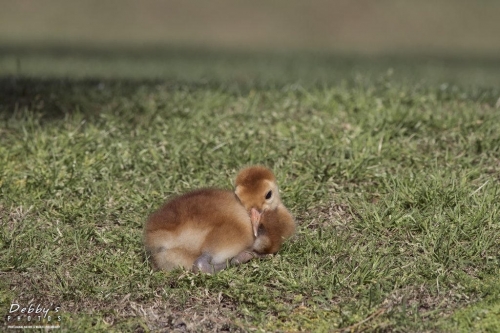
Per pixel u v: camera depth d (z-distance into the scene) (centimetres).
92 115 3247
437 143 2891
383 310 1883
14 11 11069
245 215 2105
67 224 2364
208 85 3912
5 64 5691
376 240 2248
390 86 3669
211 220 2038
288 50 8981
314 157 2762
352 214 2388
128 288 1988
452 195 2425
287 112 3278
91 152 2844
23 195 2502
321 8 11381
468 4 11506
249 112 3247
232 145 2831
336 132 3000
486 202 2386
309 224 2364
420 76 5262
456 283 2014
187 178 2636
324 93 3566
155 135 2972
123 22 10962
